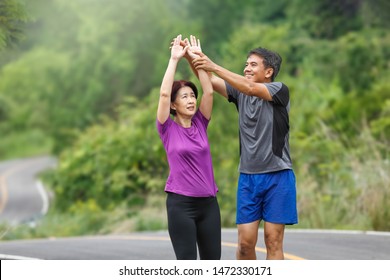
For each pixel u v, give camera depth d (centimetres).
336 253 1761
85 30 8425
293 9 6394
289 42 5712
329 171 2909
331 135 3219
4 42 1605
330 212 2592
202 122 1191
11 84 9044
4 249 2081
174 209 1141
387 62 5341
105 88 8238
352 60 5294
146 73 8531
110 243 2169
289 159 1192
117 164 4159
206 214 1156
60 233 3697
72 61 8412
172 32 8744
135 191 4066
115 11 8525
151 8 8681
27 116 9725
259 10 8462
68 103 8300
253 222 1198
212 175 1168
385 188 2420
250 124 1186
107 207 4212
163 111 1155
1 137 12638
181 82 1177
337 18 6122
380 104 4303
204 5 9619
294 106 3703
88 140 4816
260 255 1722
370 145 2897
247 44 4256
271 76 1219
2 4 1603
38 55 8744
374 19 5631
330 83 5288
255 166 1184
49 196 6406
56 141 8238
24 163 10650
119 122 5097
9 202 6059
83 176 4550
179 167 1144
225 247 1903
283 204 1177
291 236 2175
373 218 2362
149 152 3903
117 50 8338
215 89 1233
